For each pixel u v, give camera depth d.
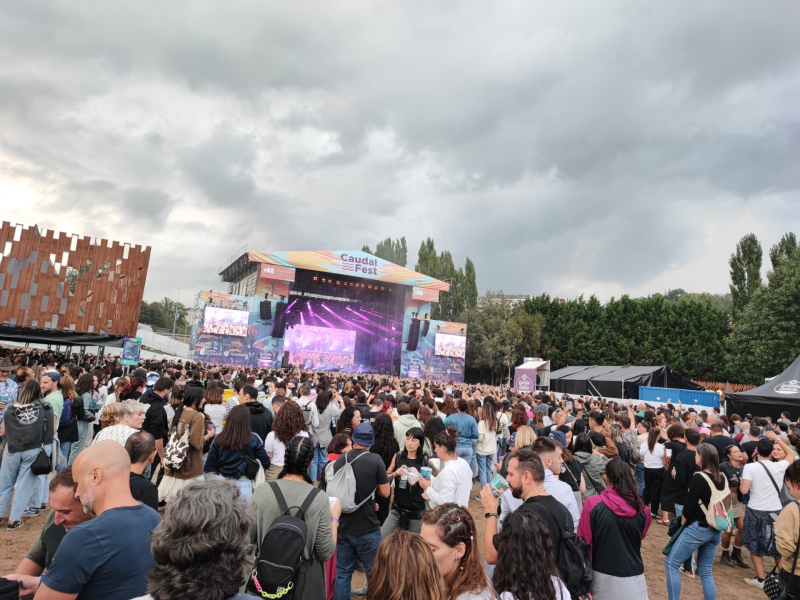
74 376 11.20
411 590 1.98
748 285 48.53
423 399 10.12
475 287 64.75
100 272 19.42
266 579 2.72
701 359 48.47
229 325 45.00
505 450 10.46
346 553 4.38
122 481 2.37
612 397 28.88
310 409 8.01
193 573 1.62
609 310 53.28
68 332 18.66
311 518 3.07
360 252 50.97
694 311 50.28
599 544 3.67
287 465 3.28
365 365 54.81
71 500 2.56
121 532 2.17
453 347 53.53
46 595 1.98
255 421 6.15
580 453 5.85
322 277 53.09
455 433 4.93
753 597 6.08
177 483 5.30
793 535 3.77
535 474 3.49
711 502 4.89
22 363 17.23
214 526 1.66
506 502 3.92
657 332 50.25
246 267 55.31
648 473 9.58
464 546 2.38
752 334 35.16
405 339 52.84
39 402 6.32
